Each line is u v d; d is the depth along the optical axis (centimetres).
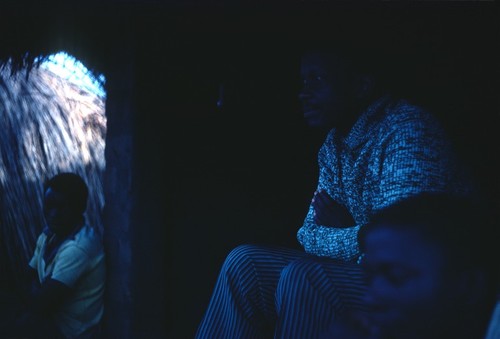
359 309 150
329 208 192
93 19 298
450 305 95
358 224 188
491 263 96
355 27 196
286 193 364
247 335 169
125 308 301
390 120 177
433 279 94
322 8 201
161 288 312
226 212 348
